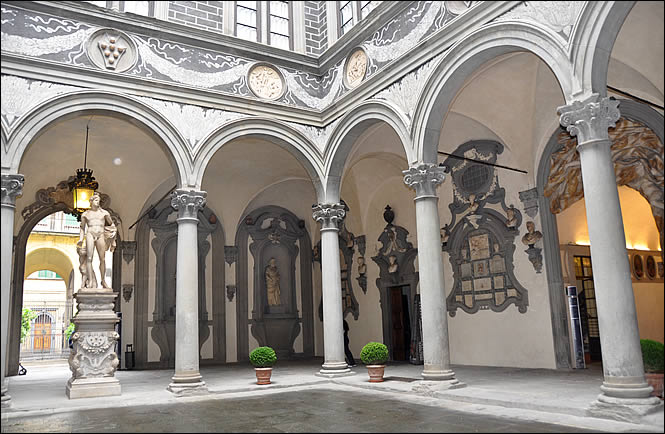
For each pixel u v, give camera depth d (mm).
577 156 12195
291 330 19109
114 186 16156
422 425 6980
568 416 7141
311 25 14367
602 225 7227
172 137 11289
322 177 13000
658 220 11070
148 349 16547
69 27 10617
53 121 10102
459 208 14836
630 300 7039
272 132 12531
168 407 9008
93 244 10820
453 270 14922
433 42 10227
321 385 11359
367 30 12047
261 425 7281
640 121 10703
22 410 8812
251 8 13664
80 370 10156
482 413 7668
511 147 13195
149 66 11352
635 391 6738
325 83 13500
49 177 15430
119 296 16391
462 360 14484
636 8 8398
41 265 28859
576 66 7645
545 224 12773
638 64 9492
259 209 19016
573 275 13109
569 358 12156
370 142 13984
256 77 12719
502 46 8867
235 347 17922
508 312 13406
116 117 10969
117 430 7164
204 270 17984
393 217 16969
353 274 18391
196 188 11359
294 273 19500
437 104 10148
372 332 17469
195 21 12523
